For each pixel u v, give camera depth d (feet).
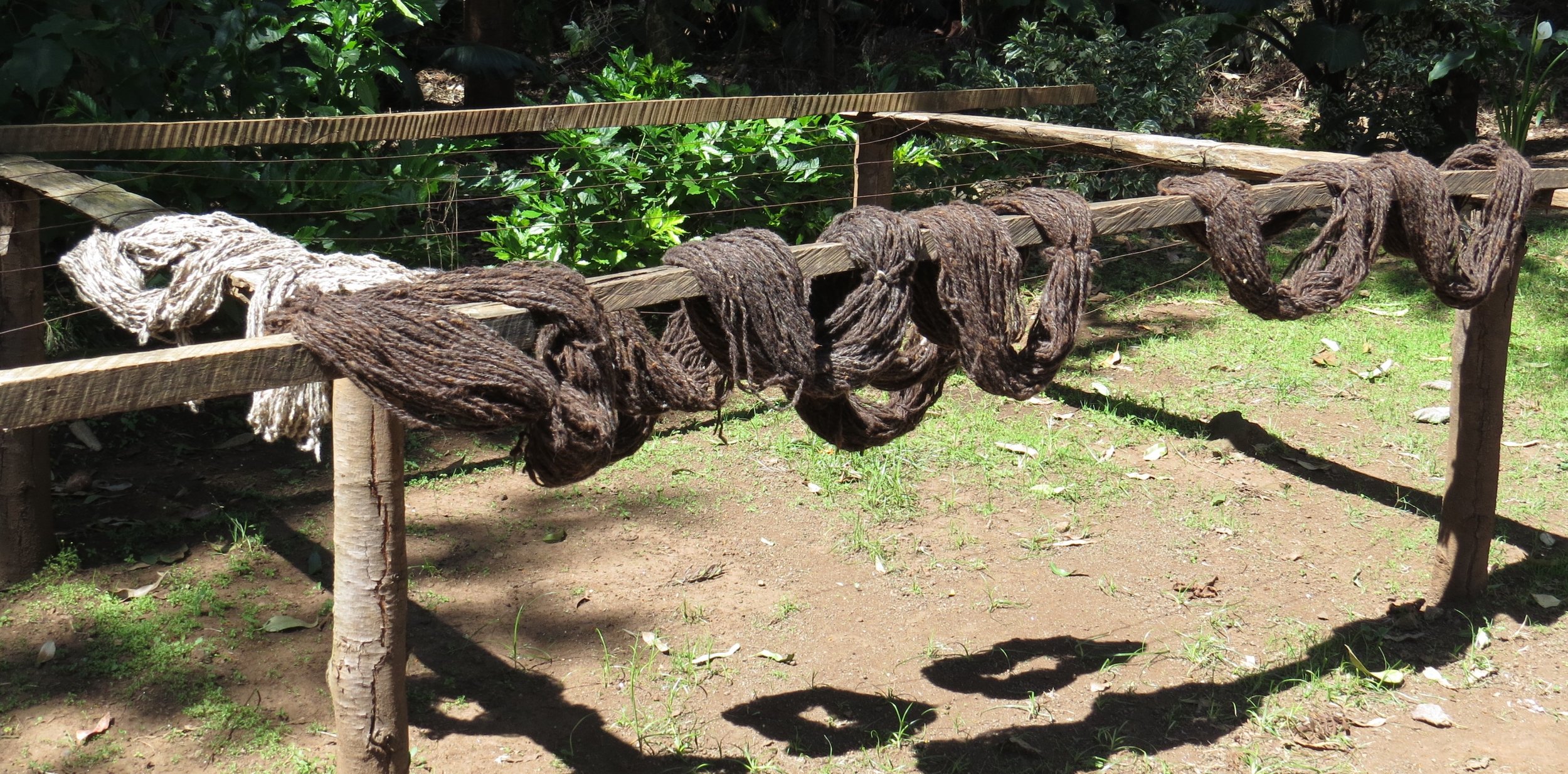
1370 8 31.94
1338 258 10.21
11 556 13.32
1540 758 10.84
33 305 13.05
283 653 12.19
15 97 19.12
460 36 33.24
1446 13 31.94
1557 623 13.14
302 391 7.89
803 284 7.92
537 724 11.21
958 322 8.39
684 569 14.06
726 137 21.36
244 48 19.15
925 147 23.41
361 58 20.77
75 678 11.66
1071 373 20.26
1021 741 10.95
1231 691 11.84
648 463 16.85
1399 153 10.86
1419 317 22.62
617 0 36.78
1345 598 13.65
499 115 14.65
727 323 7.60
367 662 7.91
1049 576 14.02
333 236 18.92
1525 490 16.28
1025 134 16.47
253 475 16.24
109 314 9.39
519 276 7.00
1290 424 18.42
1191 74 29.01
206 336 18.06
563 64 34.58
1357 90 34.63
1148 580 13.98
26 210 12.82
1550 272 24.38
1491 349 12.69
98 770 10.36
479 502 15.72
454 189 20.85
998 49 32.48
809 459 16.92
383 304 6.63
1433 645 12.74
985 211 8.54
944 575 14.01
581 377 6.97
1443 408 18.65
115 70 18.34
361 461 7.55
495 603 13.28
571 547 14.56
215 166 18.13
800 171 21.80
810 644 12.58
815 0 36.60
